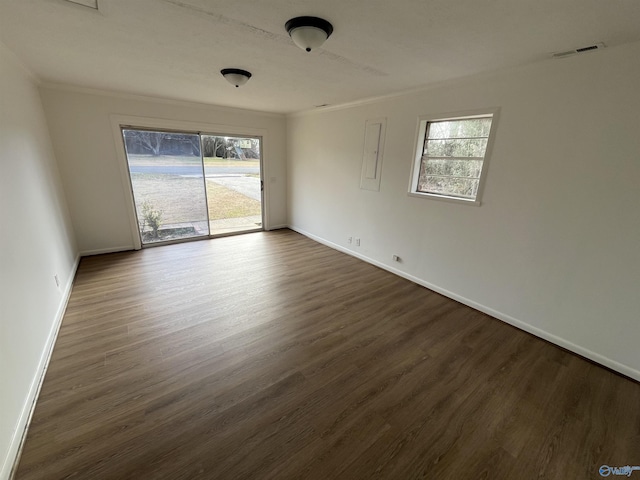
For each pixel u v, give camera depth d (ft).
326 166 15.23
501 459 4.67
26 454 4.45
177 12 5.25
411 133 10.63
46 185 9.18
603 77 6.21
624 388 6.28
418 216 10.93
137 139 13.53
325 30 5.53
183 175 15.24
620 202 6.33
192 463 4.41
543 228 7.63
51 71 9.10
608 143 6.32
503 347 7.60
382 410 5.51
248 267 12.64
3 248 5.33
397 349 7.38
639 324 6.39
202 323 8.21
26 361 5.49
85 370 6.25
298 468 4.41
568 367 6.89
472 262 9.45
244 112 16.02
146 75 9.41
